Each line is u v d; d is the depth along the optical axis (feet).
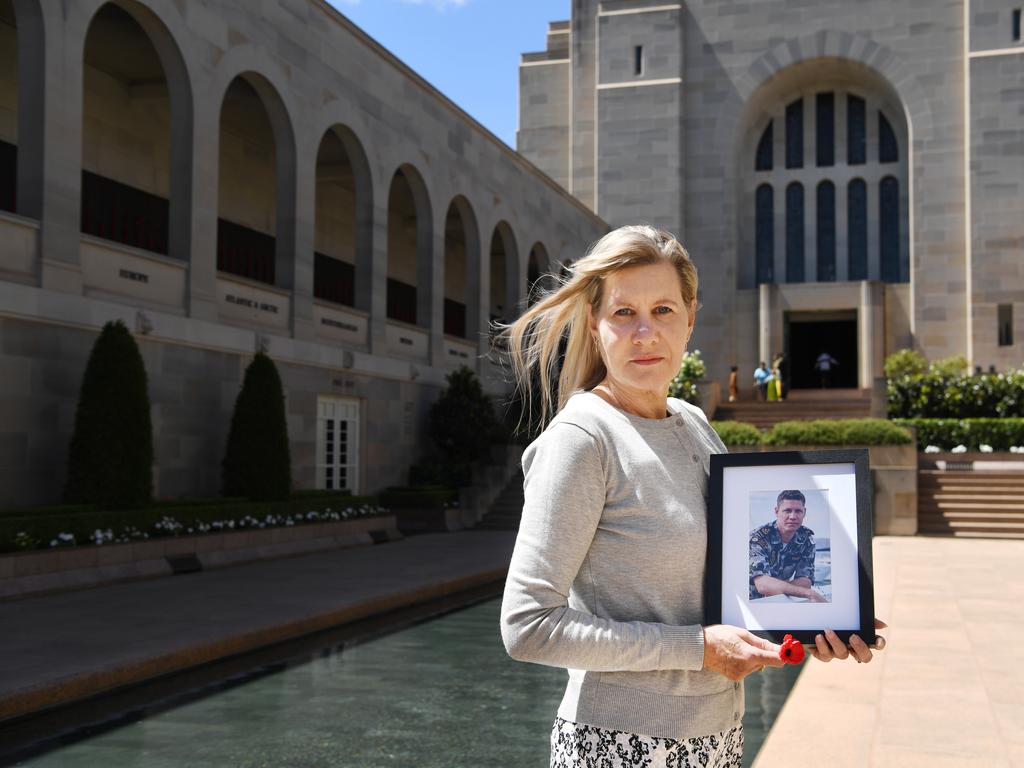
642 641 6.75
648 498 7.26
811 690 25.31
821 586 7.01
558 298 8.01
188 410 57.62
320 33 72.95
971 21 137.49
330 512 63.98
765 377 129.70
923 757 18.78
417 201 89.66
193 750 20.66
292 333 68.54
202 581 44.86
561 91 160.45
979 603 41.22
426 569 50.31
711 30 149.38
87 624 32.68
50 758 20.10
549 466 7.25
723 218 146.82
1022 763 18.33
